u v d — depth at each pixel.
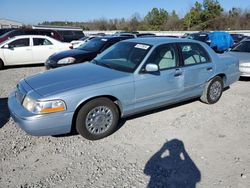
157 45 4.61
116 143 3.94
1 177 3.08
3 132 4.24
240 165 3.39
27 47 11.12
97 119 3.93
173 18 69.19
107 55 5.02
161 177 3.13
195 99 6.01
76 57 8.18
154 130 4.39
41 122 3.45
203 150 3.77
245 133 4.34
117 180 3.06
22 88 3.90
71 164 3.38
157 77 4.44
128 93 4.13
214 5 62.19
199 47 5.34
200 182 3.05
